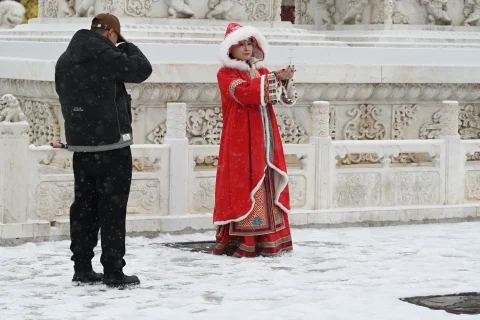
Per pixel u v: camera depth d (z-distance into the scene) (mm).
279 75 12992
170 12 18672
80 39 10805
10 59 18297
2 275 11531
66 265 12141
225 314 9633
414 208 15953
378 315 9648
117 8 18344
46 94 17562
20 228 13414
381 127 19594
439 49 21656
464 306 10203
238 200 12984
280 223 13234
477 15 23844
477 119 20594
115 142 10805
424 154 19953
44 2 20812
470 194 16578
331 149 15461
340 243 14039
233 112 13242
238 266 12312
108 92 10781
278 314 9641
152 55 17344
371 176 15797
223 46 13320
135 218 14125
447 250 13430
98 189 10922
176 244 13781
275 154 13234
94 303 10141
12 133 13344
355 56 20094
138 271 11859
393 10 23359
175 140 14391
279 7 19922
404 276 11680
